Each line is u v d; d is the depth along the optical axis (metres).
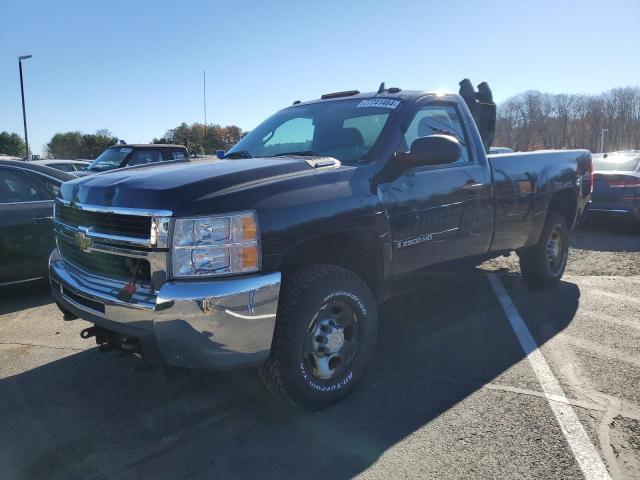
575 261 7.62
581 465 2.72
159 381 3.79
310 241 3.19
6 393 3.65
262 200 2.91
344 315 3.38
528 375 3.75
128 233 2.92
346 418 3.22
